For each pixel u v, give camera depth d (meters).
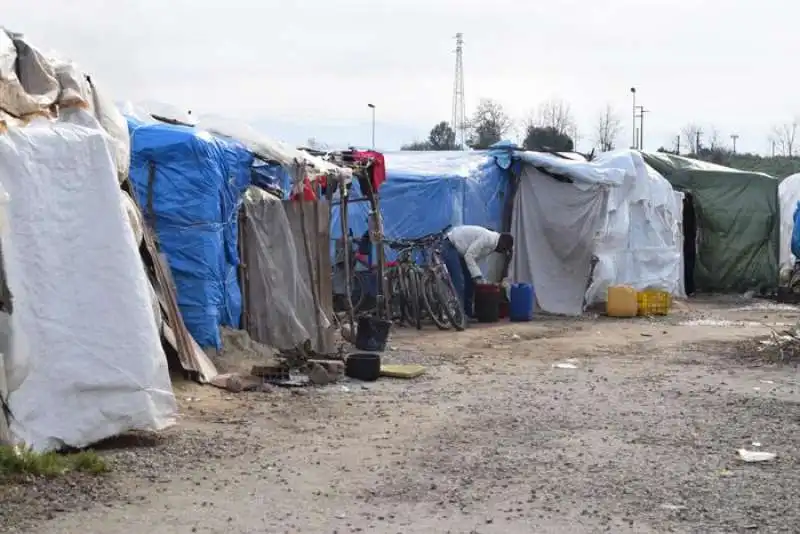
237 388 10.35
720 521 6.09
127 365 7.99
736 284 25.77
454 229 18.31
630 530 5.93
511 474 7.21
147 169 11.15
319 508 6.36
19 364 7.48
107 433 7.84
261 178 13.08
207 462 7.50
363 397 10.30
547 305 20.33
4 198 7.57
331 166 14.14
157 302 10.07
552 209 20.61
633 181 21.23
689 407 9.82
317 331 12.70
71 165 8.05
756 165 48.75
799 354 13.34
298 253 12.73
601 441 8.29
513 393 10.64
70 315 7.83
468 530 5.92
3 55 8.28
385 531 5.89
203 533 5.84
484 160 20.73
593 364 12.98
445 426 8.90
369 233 17.16
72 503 6.36
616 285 20.38
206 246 11.25
